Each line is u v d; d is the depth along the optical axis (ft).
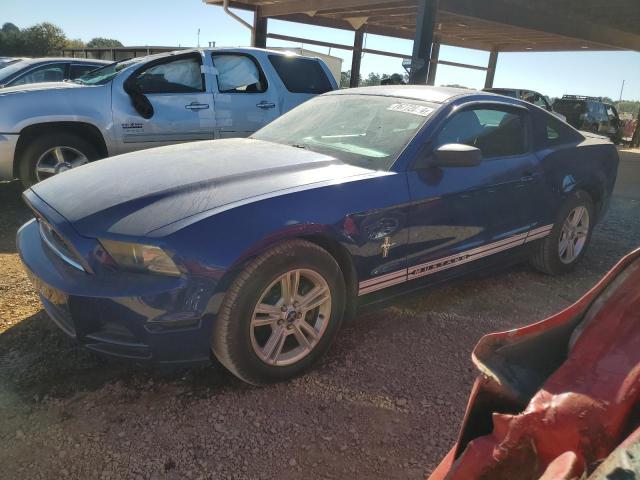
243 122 21.48
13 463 7.20
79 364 9.52
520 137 13.16
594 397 4.22
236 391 8.90
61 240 8.77
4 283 12.71
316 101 13.88
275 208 8.53
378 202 9.58
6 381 8.97
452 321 11.85
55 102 18.31
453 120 11.36
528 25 42.73
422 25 32.24
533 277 14.88
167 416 8.23
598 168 14.94
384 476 7.27
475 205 11.31
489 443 4.46
